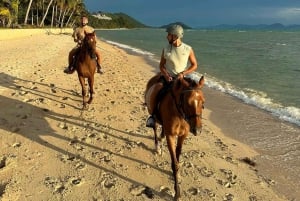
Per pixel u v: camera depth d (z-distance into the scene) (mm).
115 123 9852
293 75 22547
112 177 6816
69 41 42438
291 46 57844
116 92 13695
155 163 7504
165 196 6293
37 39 42812
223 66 27406
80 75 10828
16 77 14695
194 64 6449
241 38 98375
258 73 23516
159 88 6660
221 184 6902
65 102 11547
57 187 6352
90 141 8406
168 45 6398
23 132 8609
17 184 6355
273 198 6629
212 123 11633
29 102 11039
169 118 5914
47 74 15961
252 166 8086
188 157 7988
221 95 16141
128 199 6133
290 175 7750
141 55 34625
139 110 11438
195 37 103812
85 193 6234
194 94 5242
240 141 9922
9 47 29000
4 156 7383
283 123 11734
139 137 8883
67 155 7617
